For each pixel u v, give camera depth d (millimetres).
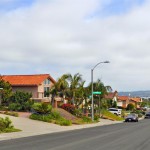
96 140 25438
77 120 51281
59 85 62625
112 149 19484
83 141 24484
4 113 45438
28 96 55031
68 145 21516
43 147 20234
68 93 62875
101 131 36188
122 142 23969
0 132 29922
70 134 31609
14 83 70250
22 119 43219
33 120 43875
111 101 103438
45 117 44906
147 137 28656
